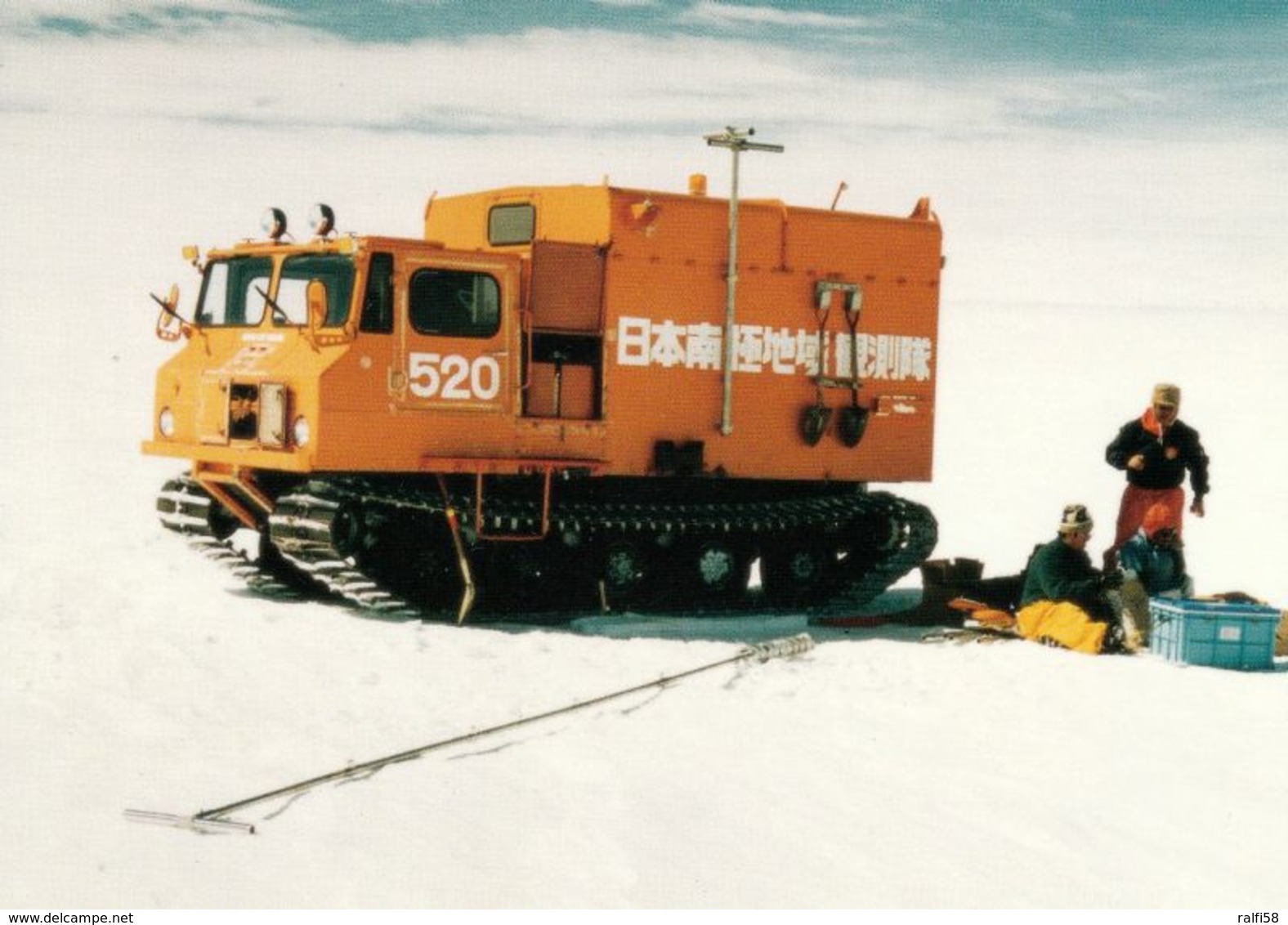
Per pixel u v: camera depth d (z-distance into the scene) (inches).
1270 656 511.5
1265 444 1717.5
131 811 320.2
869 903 288.2
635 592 605.9
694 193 612.1
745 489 630.5
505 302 559.5
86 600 557.6
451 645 499.5
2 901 277.1
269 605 566.6
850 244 630.5
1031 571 560.7
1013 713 432.1
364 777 349.1
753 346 608.4
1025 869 308.0
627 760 369.1
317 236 564.7
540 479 589.0
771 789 351.3
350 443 530.9
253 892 283.9
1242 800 354.9
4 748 362.9
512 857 304.0
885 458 642.2
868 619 597.6
